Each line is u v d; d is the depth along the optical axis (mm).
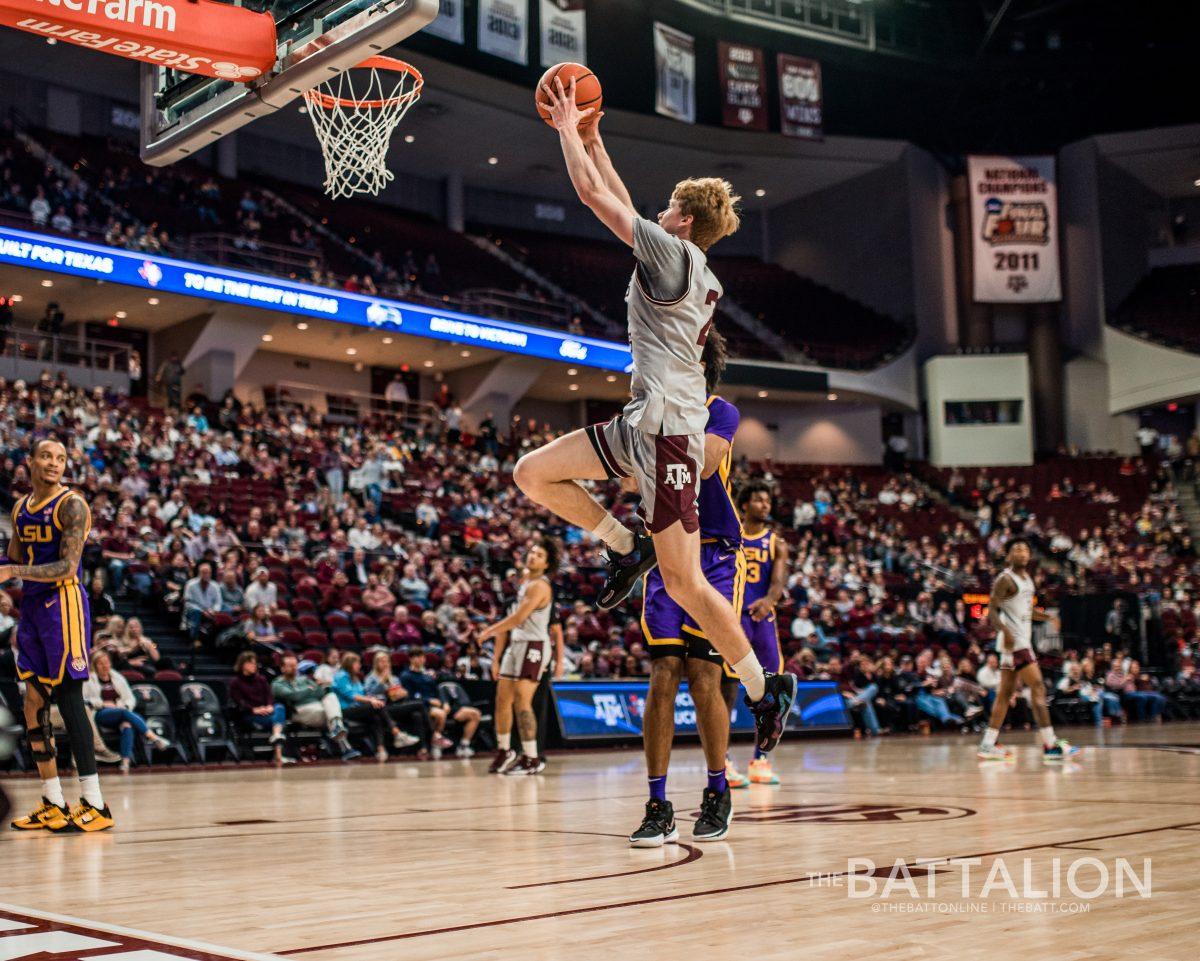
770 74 30156
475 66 26047
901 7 30812
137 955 2379
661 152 30469
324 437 20906
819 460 30891
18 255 18219
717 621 3768
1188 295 32562
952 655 19141
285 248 23219
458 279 27531
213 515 15250
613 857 3855
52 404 16938
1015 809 5355
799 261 33688
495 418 26031
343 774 9375
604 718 12977
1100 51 30438
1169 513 27812
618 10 28625
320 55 6211
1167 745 11703
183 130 7043
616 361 25375
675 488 3559
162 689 11008
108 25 5887
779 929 2613
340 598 14273
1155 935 2521
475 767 10336
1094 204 32438
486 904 2973
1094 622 21469
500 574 17547
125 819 5566
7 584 11422
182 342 22391
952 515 28016
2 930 2662
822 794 6453
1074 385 32094
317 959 2334
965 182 31781
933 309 31781
